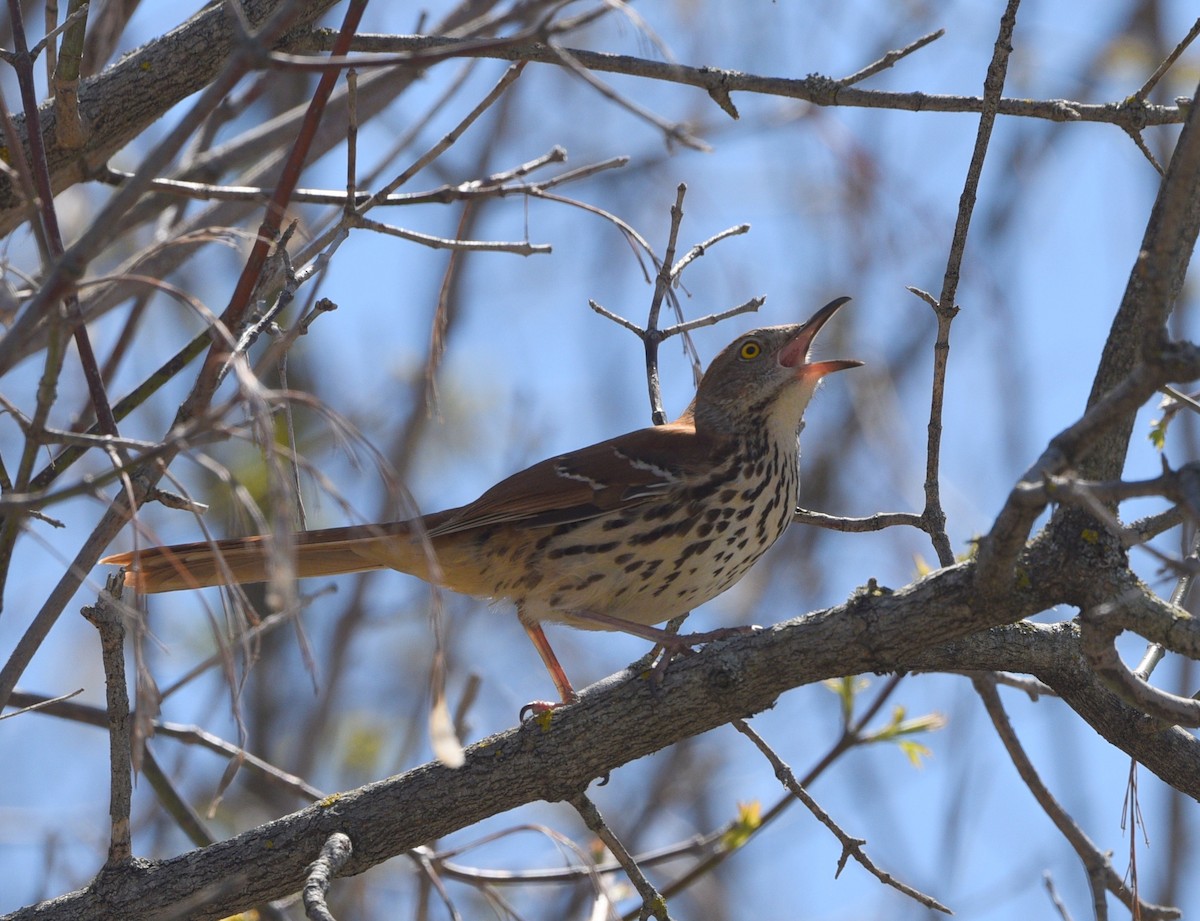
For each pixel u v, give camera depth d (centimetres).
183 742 936
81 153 789
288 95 1422
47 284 491
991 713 862
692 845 962
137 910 689
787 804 948
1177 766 708
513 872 933
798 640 684
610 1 518
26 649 602
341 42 654
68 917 686
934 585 659
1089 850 828
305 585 1482
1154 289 518
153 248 648
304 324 641
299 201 831
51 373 526
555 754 720
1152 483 505
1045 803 833
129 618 588
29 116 639
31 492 651
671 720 711
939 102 794
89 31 901
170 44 798
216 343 607
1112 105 784
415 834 719
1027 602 633
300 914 1141
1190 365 521
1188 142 505
